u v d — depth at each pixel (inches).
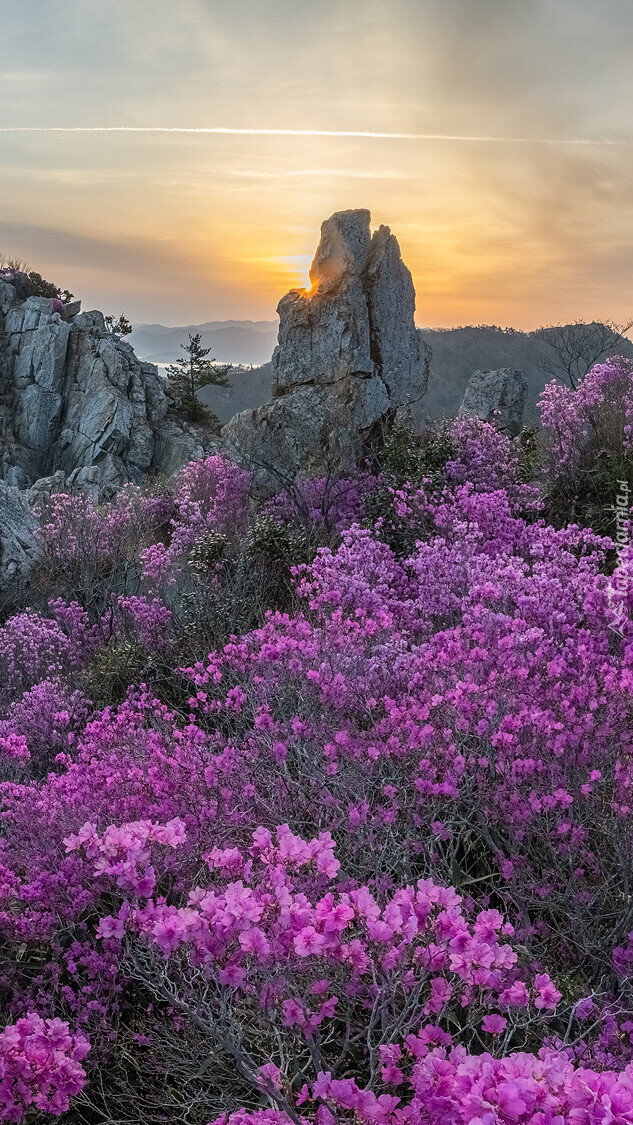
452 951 98.7
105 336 1585.9
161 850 145.2
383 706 228.2
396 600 310.5
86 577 568.7
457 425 554.6
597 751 179.0
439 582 298.2
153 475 1448.1
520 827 158.2
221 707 252.4
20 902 179.0
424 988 124.4
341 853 160.4
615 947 138.9
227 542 479.8
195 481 618.5
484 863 169.6
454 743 185.2
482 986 98.5
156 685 347.6
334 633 268.2
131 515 648.4
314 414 625.0
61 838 186.5
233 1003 125.8
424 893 101.3
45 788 214.2
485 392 707.4
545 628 245.3
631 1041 114.4
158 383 1600.6
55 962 160.6
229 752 201.2
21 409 1503.4
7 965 165.3
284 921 91.0
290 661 243.1
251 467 630.5
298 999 95.0
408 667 235.1
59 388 1520.7
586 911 144.3
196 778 193.6
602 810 163.6
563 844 155.0
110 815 191.3
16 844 196.4
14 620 447.2
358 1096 83.4
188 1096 130.9
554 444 481.1
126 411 1469.0
